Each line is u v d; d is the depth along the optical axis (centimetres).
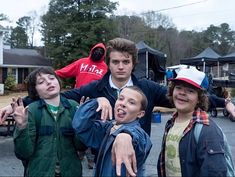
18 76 3944
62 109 277
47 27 4122
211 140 225
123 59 289
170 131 253
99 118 247
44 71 280
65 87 2898
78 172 277
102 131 245
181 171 238
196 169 232
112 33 3969
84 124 241
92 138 245
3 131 957
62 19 3988
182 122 250
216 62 2419
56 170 269
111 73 297
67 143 274
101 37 3903
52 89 276
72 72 652
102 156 231
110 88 294
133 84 297
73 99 301
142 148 215
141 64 1788
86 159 674
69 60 3856
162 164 257
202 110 249
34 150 269
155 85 305
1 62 3488
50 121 272
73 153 276
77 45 3931
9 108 253
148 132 301
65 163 271
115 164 201
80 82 638
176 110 259
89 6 3925
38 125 271
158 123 1391
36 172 265
